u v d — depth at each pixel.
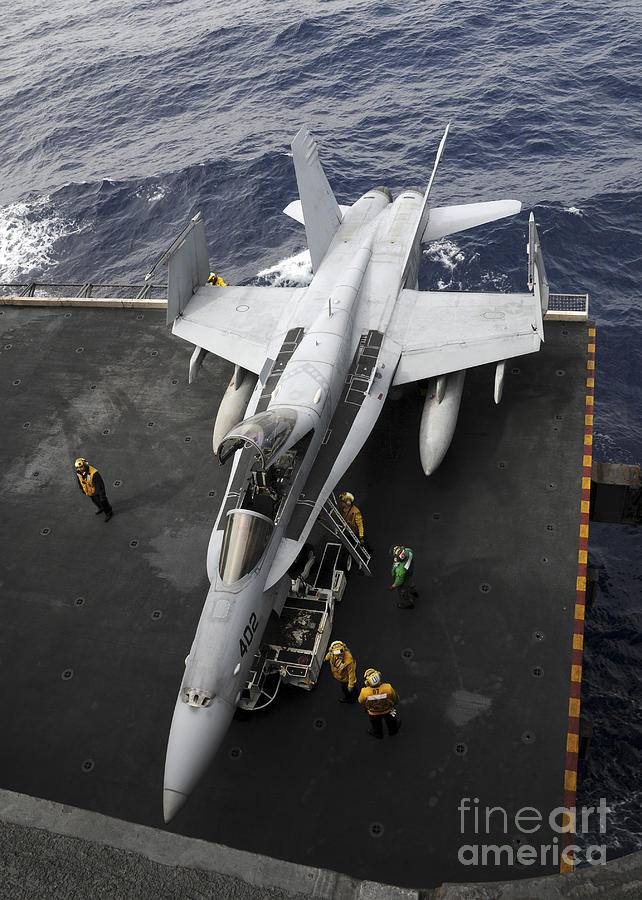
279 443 15.05
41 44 70.06
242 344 20.52
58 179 45.81
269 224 38.62
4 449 20.75
